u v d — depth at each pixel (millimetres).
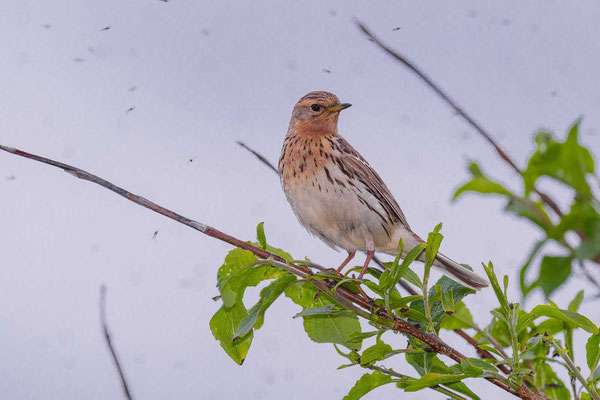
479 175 6191
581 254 5059
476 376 7918
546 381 9688
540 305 8055
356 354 9078
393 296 9109
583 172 5293
